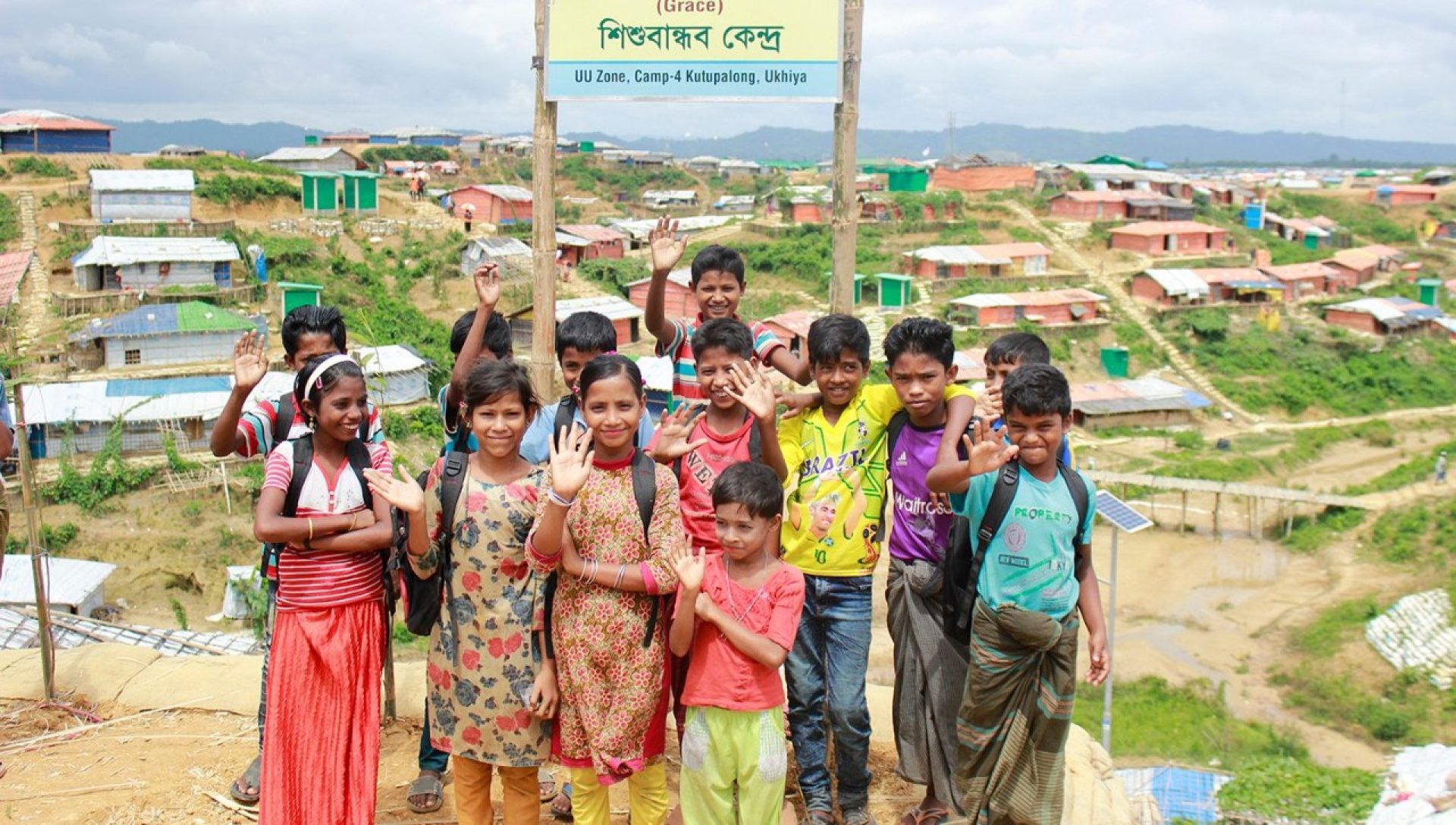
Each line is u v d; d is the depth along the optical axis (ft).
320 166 207.62
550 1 18.90
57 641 43.65
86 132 174.09
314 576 13.24
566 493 12.12
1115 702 72.59
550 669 13.42
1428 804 38.58
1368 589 94.84
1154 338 172.35
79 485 90.63
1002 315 167.22
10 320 116.47
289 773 13.23
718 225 223.51
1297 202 270.67
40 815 15.21
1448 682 75.56
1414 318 181.78
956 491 13.61
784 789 14.40
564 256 183.42
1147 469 128.06
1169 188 238.89
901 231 209.26
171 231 146.41
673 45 18.66
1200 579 100.22
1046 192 230.89
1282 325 180.45
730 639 12.87
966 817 14.11
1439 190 276.82
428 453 105.70
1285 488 116.78
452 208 190.39
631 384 12.87
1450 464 126.52
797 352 19.08
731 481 12.80
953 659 14.82
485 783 13.93
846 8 18.42
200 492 93.25
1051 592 13.42
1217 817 43.86
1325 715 75.00
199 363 114.52
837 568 14.66
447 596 13.35
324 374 12.92
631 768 13.02
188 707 19.04
